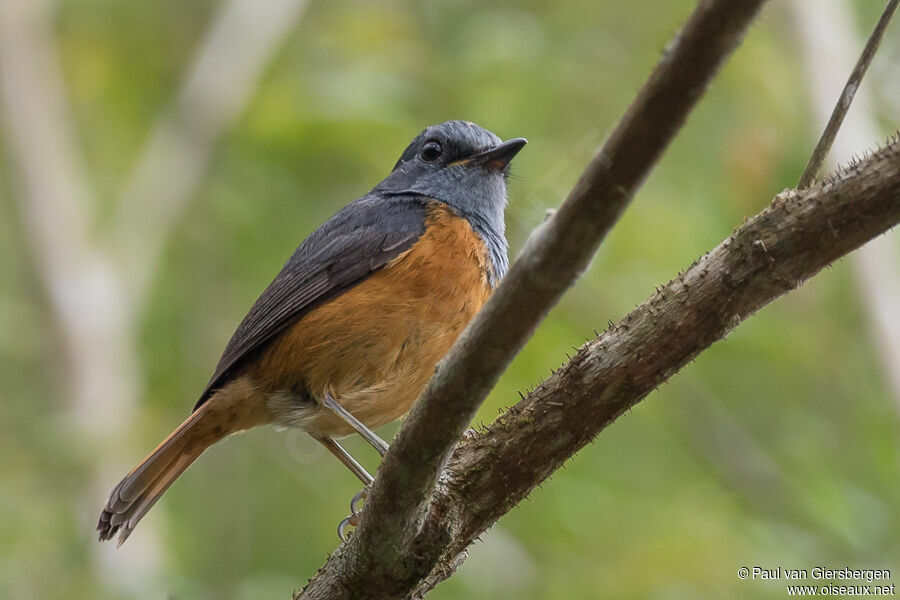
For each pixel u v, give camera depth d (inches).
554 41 550.3
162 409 535.5
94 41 614.2
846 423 498.9
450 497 234.8
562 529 456.8
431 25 583.8
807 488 456.4
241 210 546.6
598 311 503.5
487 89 519.5
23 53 613.0
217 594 449.4
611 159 165.5
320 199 546.0
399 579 237.1
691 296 215.0
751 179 478.3
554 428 231.5
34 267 577.9
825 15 506.6
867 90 518.0
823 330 501.0
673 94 157.4
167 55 628.7
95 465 496.4
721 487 494.3
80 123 644.7
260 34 598.2
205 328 553.9
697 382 510.9
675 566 431.2
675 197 512.1
